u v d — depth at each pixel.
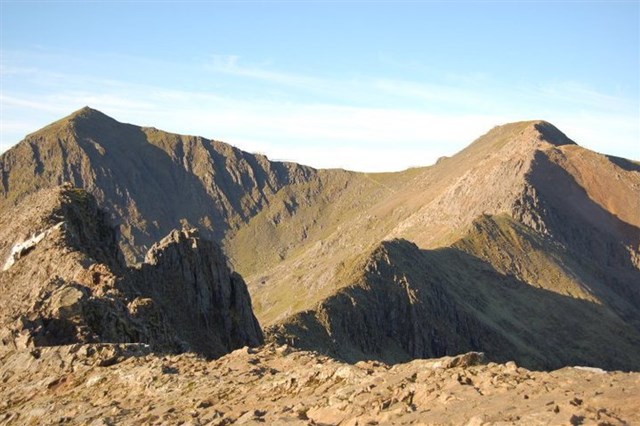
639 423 13.73
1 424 30.02
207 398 25.45
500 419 15.34
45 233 71.94
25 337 41.06
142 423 24.19
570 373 17.92
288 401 22.72
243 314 95.50
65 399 30.89
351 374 22.92
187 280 88.88
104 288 57.56
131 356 35.69
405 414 17.77
